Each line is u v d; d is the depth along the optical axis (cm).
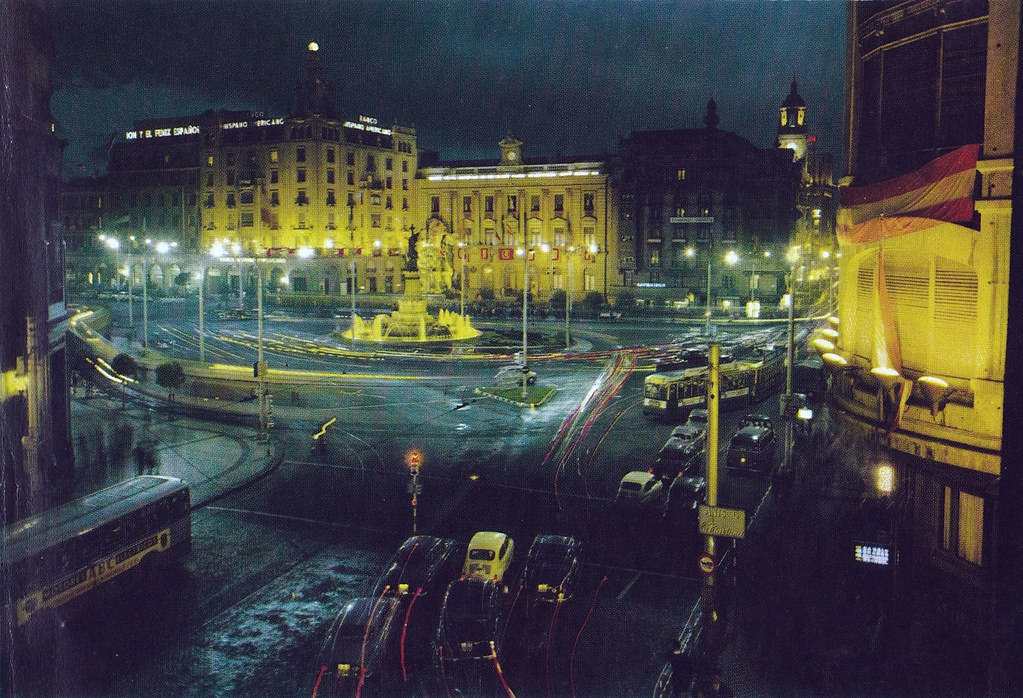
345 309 11031
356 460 3494
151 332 8438
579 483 3156
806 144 14600
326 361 6412
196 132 13162
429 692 1698
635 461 3462
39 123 2838
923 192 1792
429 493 3030
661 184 11044
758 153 10769
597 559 2411
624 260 11388
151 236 13500
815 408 4262
